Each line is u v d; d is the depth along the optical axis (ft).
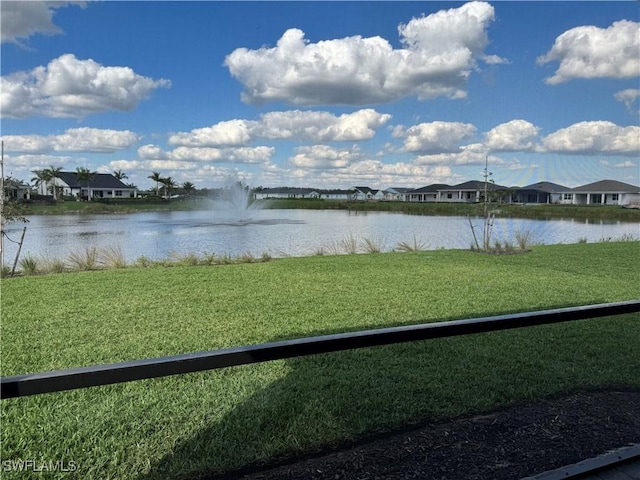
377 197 325.62
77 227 82.33
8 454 7.54
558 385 10.37
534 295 20.43
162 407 9.21
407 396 9.72
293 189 334.85
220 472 7.05
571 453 7.55
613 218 113.39
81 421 8.65
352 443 7.89
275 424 8.50
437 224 91.56
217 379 10.66
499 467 7.12
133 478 6.93
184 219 110.32
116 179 252.42
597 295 20.48
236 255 40.75
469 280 24.52
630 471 6.91
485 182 44.37
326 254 40.32
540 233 70.79
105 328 15.06
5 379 4.11
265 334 14.37
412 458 7.38
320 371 11.11
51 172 213.87
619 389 10.29
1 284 23.57
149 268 30.35
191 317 16.53
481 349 12.69
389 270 28.50
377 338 5.21
